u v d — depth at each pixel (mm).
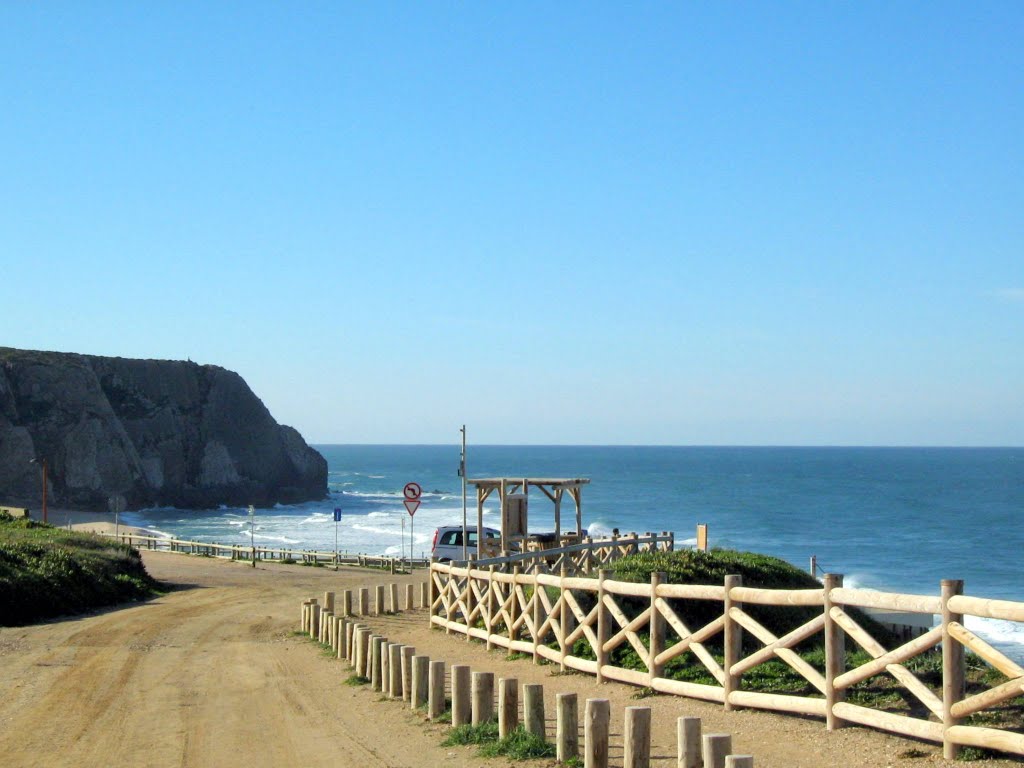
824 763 8484
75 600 26578
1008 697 7949
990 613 7992
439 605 19781
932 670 11539
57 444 104250
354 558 46688
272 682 15328
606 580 12984
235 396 133250
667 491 134875
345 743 11141
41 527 43281
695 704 11211
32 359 109875
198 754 10922
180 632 21703
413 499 38062
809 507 106750
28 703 13891
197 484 122250
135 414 119688
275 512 117500
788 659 10047
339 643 17562
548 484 26312
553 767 9250
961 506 106875
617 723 10586
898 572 57188
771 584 17406
